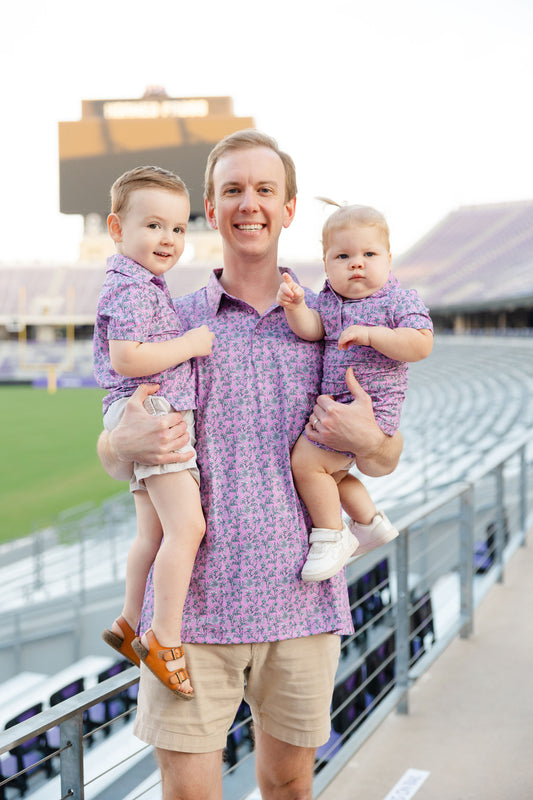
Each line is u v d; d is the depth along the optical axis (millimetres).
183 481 1478
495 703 3240
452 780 2639
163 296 1523
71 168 44750
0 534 12148
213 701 1518
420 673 3412
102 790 3771
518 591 4684
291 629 1521
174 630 1445
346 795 2566
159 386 1519
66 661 7688
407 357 1561
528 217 49094
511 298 36250
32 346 47812
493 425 13969
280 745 1609
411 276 48125
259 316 1633
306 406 1616
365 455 1563
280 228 1632
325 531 1556
